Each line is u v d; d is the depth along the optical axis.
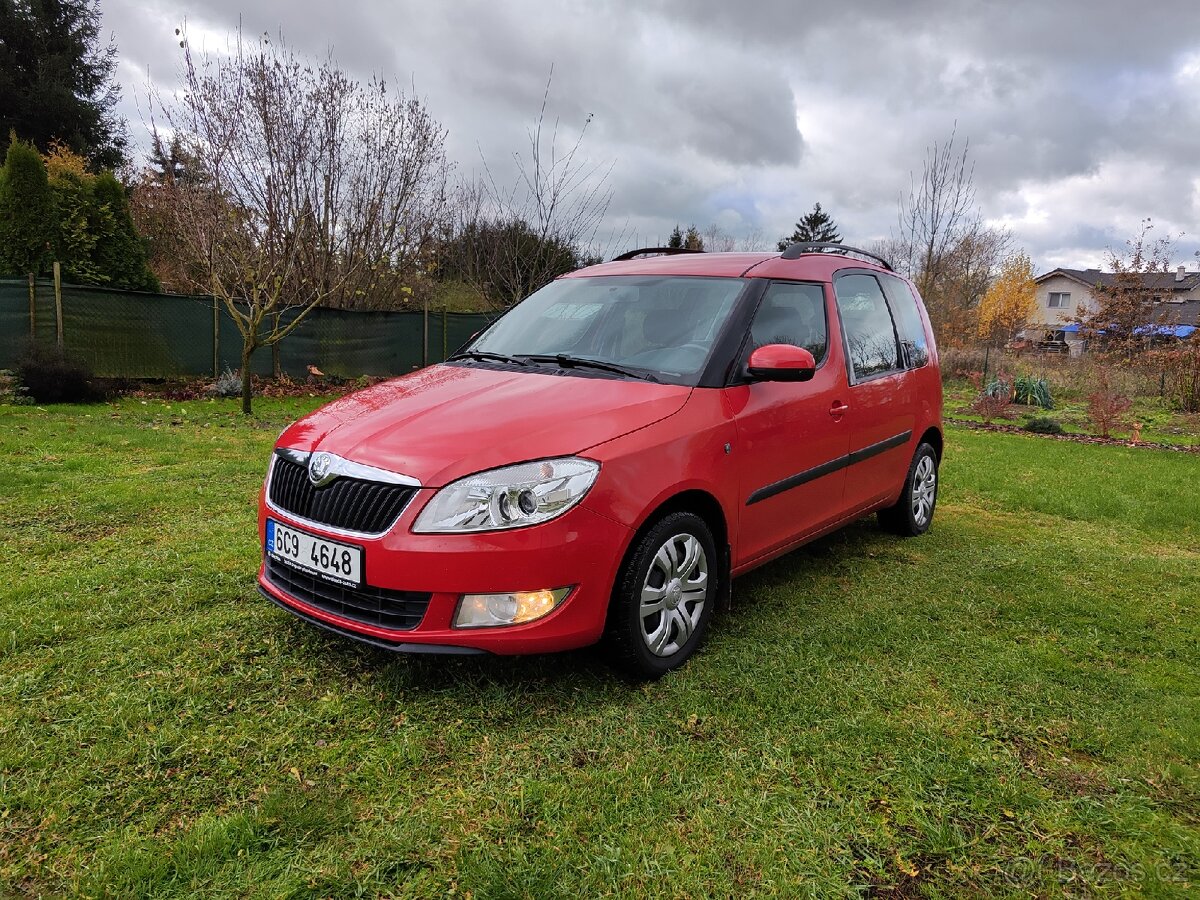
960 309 36.91
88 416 9.27
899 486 4.94
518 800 2.24
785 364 3.30
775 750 2.52
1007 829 2.20
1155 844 2.14
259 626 3.31
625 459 2.79
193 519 4.89
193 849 1.98
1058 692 3.00
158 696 2.72
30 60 28.91
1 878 1.88
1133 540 5.43
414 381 3.51
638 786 2.33
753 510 3.45
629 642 2.84
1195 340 16.25
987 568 4.56
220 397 12.01
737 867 2.01
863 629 3.54
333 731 2.57
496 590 2.57
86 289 11.48
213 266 11.16
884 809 2.26
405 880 1.93
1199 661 3.37
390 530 2.59
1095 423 12.62
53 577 3.78
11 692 2.71
